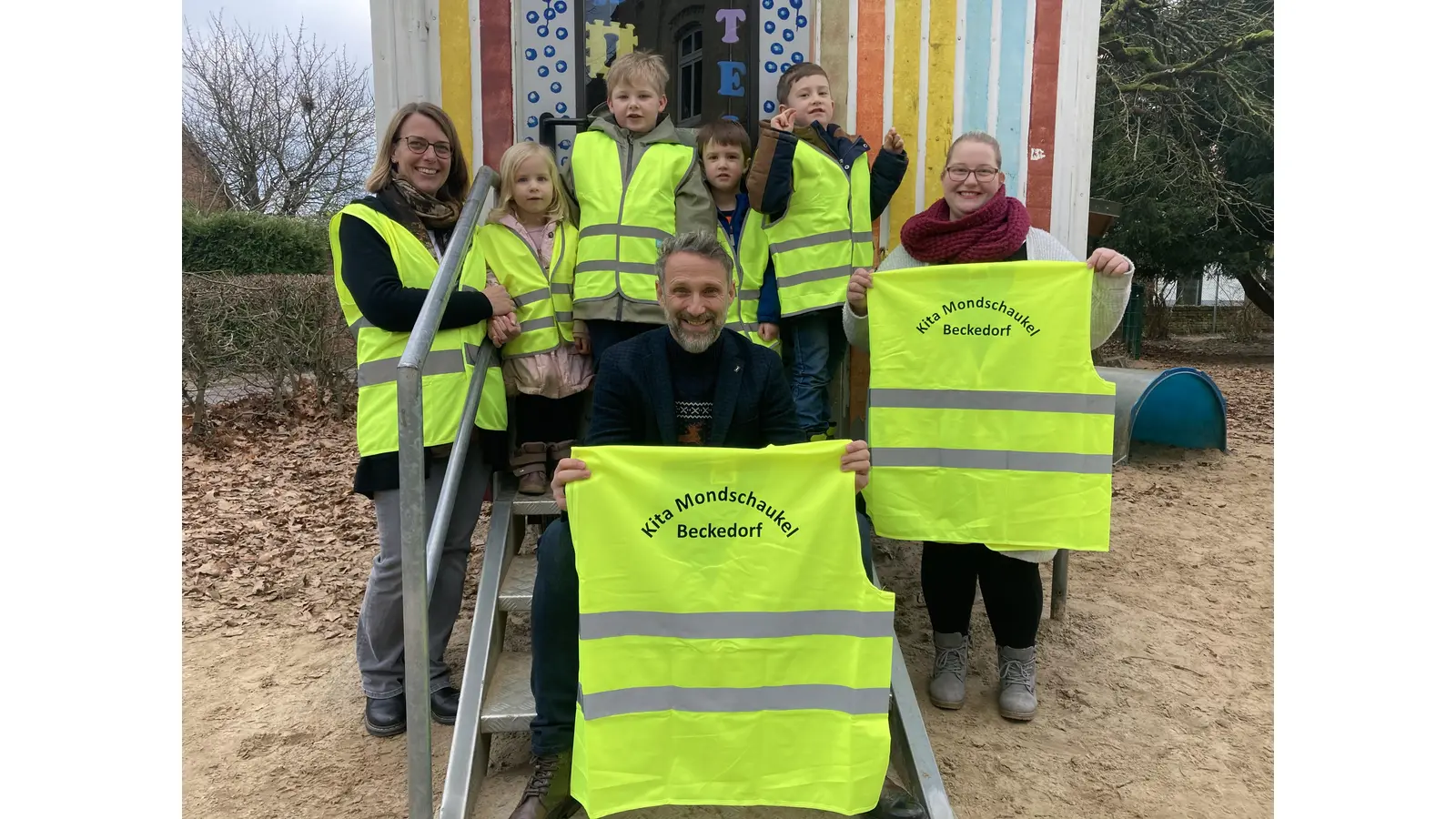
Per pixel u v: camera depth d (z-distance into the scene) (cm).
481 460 313
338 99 1925
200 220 1391
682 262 241
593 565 223
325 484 711
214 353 873
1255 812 268
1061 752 300
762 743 230
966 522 292
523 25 389
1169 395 762
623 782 225
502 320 304
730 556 228
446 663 357
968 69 405
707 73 401
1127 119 1436
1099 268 286
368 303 268
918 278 291
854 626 229
